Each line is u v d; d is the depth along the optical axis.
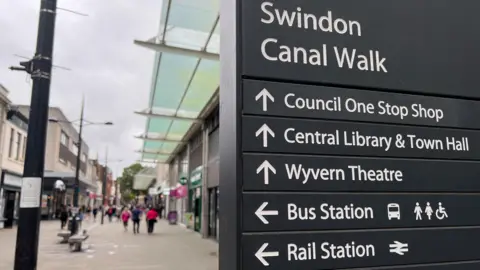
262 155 2.22
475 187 2.64
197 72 14.20
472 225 2.57
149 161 44.81
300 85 2.38
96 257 13.64
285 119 2.31
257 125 2.25
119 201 115.62
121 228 29.56
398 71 2.64
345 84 2.49
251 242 2.10
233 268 2.10
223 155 2.37
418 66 2.70
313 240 2.21
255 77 2.30
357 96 2.50
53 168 42.91
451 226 2.52
